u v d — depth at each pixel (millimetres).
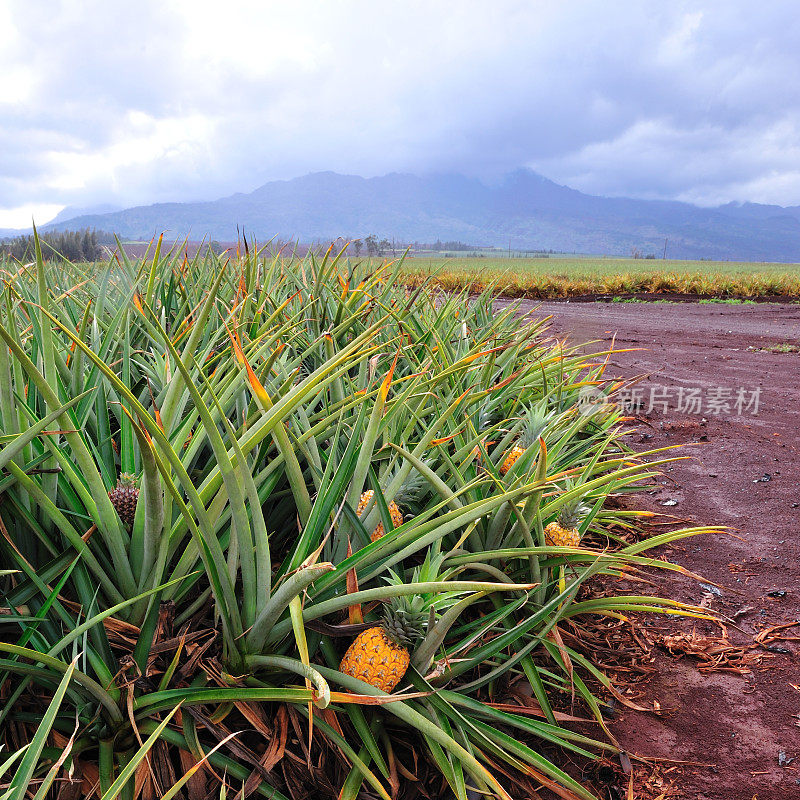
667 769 1919
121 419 1820
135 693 1372
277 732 1509
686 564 3244
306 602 1536
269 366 1827
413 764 1711
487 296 5066
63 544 1563
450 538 2188
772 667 2438
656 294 27312
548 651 2150
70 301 2867
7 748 1347
